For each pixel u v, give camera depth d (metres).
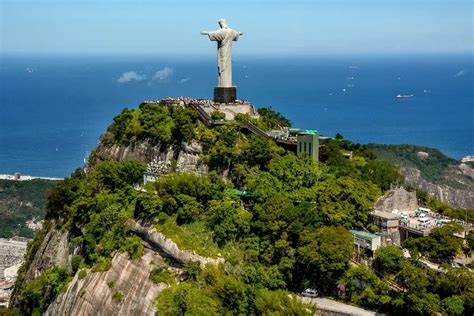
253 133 175.50
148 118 186.25
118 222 159.38
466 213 157.62
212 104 187.00
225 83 188.62
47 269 180.25
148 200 154.88
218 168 167.50
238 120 180.75
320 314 127.06
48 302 169.75
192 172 166.50
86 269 159.75
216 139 171.38
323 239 133.62
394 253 130.38
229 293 127.88
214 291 129.62
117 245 157.25
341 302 130.88
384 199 149.75
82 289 154.38
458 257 131.62
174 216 152.38
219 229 144.38
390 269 131.25
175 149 176.62
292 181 156.75
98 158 199.88
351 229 143.62
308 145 167.75
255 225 142.75
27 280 190.50
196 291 132.38
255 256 139.50
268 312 119.75
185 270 140.88
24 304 176.88
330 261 131.62
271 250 138.88
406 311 122.69
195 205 150.88
